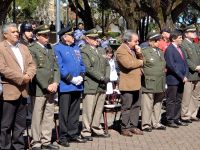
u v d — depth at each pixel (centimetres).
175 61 998
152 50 953
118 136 915
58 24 1448
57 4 1446
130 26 2052
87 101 874
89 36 873
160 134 940
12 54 716
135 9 2030
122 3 2045
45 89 771
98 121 899
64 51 823
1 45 716
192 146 842
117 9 2062
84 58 863
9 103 724
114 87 1052
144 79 952
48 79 773
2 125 732
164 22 1931
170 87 1006
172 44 1007
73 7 2744
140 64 903
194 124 1049
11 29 716
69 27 837
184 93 1044
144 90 953
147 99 955
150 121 969
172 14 2047
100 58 878
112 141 872
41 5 4647
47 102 790
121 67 914
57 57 817
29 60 734
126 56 898
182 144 856
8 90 718
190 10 3556
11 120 734
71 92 827
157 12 1934
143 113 960
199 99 1134
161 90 956
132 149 812
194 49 1040
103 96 895
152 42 956
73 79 822
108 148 816
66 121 830
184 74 1009
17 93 720
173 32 1005
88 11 2709
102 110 904
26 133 860
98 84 877
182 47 1028
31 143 789
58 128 875
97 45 891
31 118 797
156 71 947
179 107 1023
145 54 948
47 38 777
